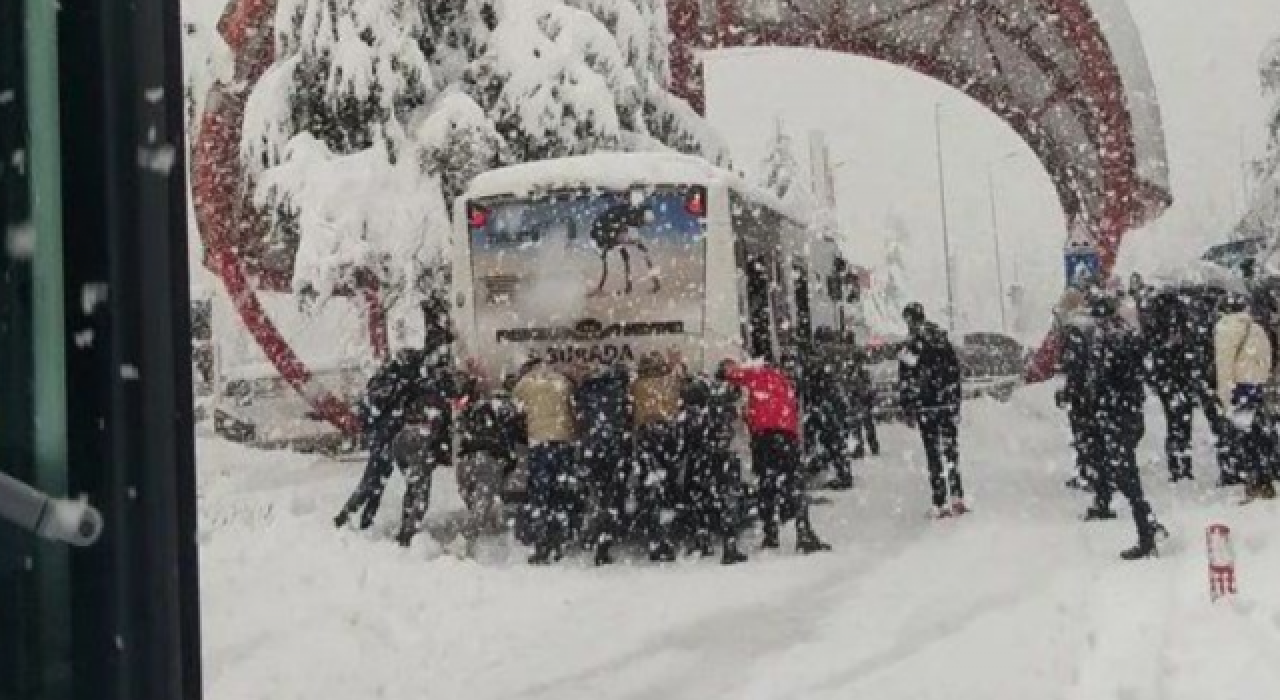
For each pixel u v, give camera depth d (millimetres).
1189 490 14500
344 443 24016
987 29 32469
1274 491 13109
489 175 12742
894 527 13242
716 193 12273
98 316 1683
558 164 12586
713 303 12141
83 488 1686
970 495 15648
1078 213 34438
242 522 13688
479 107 19922
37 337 1702
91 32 1693
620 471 11438
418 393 12398
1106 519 12836
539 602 9719
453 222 12750
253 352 29891
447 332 12984
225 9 22656
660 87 22156
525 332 12422
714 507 11438
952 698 6879
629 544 12523
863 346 21719
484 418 12227
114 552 1678
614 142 19938
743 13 33688
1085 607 8875
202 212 22703
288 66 20797
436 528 13531
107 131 1689
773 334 13797
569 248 12414
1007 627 8445
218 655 8188
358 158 20031
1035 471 18469
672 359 12148
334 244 19656
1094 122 31562
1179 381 15023
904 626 8617
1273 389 13070
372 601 9672
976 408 27578
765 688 7227
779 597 9719
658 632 8656
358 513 14648
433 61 20812
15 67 1712
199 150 22609
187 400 1769
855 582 10242
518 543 12484
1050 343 30188
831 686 7223
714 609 9336
